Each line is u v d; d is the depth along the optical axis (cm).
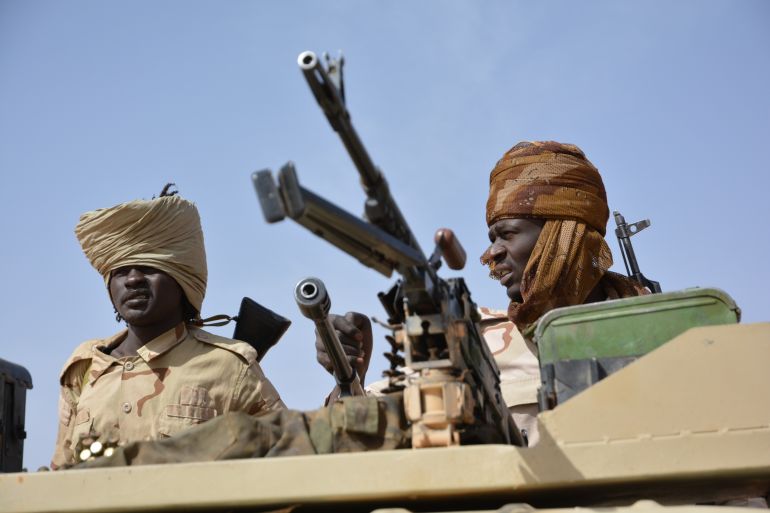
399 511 263
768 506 313
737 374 284
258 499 278
